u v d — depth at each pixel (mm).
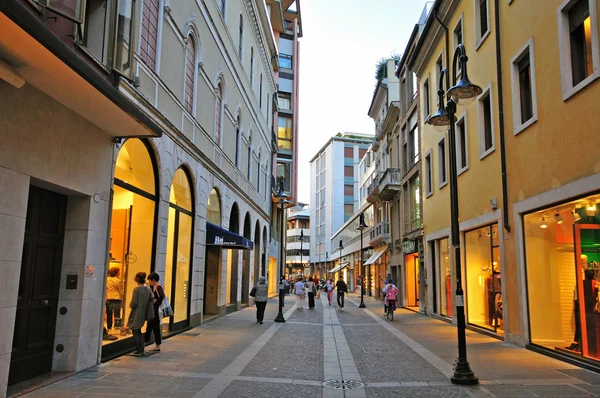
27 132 6449
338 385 7500
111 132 8602
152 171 11234
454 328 15914
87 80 6086
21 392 6391
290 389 7164
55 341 7727
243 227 23188
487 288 14227
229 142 19500
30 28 4758
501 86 12695
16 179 6250
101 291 8484
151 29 10883
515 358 9875
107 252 8680
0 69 5477
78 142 7711
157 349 9961
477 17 14961
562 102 9664
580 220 9297
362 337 13445
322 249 85125
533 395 6855
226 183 18719
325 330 15102
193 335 12695
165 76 11742
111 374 7676
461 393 6980
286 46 45812
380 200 33844
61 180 7227
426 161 21719
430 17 19125
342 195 77688
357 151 79375
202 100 15172
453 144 8438
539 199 10555
